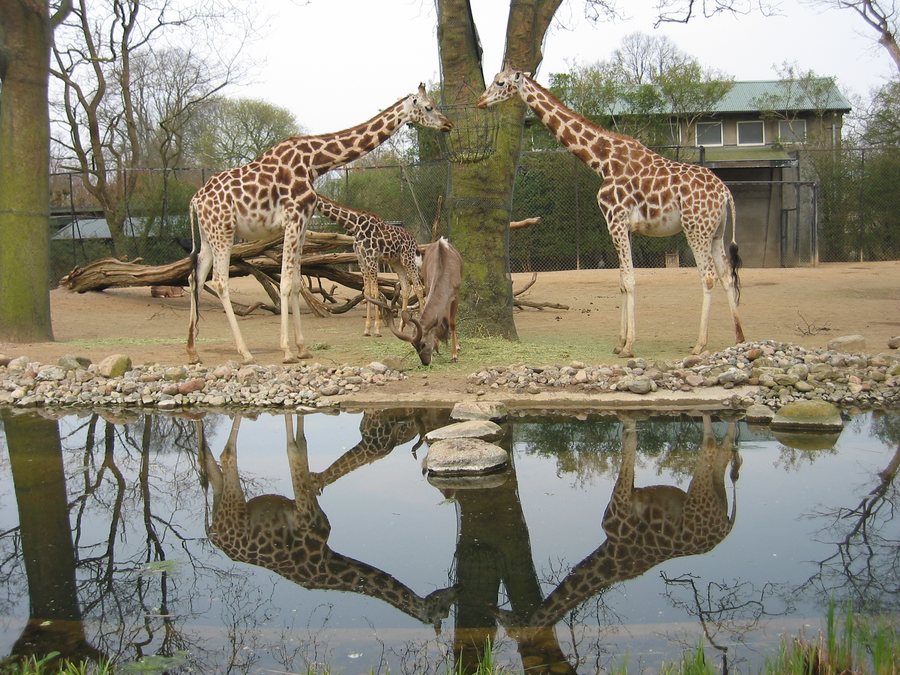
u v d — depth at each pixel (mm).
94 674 3197
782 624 3439
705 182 8359
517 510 4938
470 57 9664
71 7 11117
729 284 8672
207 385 8086
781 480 5258
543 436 6352
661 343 9633
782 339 9617
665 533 4539
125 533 4801
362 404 7469
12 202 10602
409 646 3406
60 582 4117
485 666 3080
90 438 6801
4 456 6363
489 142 9305
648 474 5465
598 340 9977
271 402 7656
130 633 3559
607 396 7129
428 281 8430
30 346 10273
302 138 9086
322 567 4266
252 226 8898
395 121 9133
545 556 4289
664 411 6957
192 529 4852
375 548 4484
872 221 25078
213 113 38156
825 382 7238
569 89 31984
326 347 9984
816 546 4270
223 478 5734
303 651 3371
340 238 13367
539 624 3553
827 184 25125
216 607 3809
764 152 31328
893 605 3584
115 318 13383
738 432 6352
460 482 5473
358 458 6074
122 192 22688
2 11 10273
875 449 5844
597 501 5031
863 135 28797
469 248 9445
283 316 8914
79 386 8164
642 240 23672
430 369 8328
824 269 20047
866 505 4801
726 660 3170
